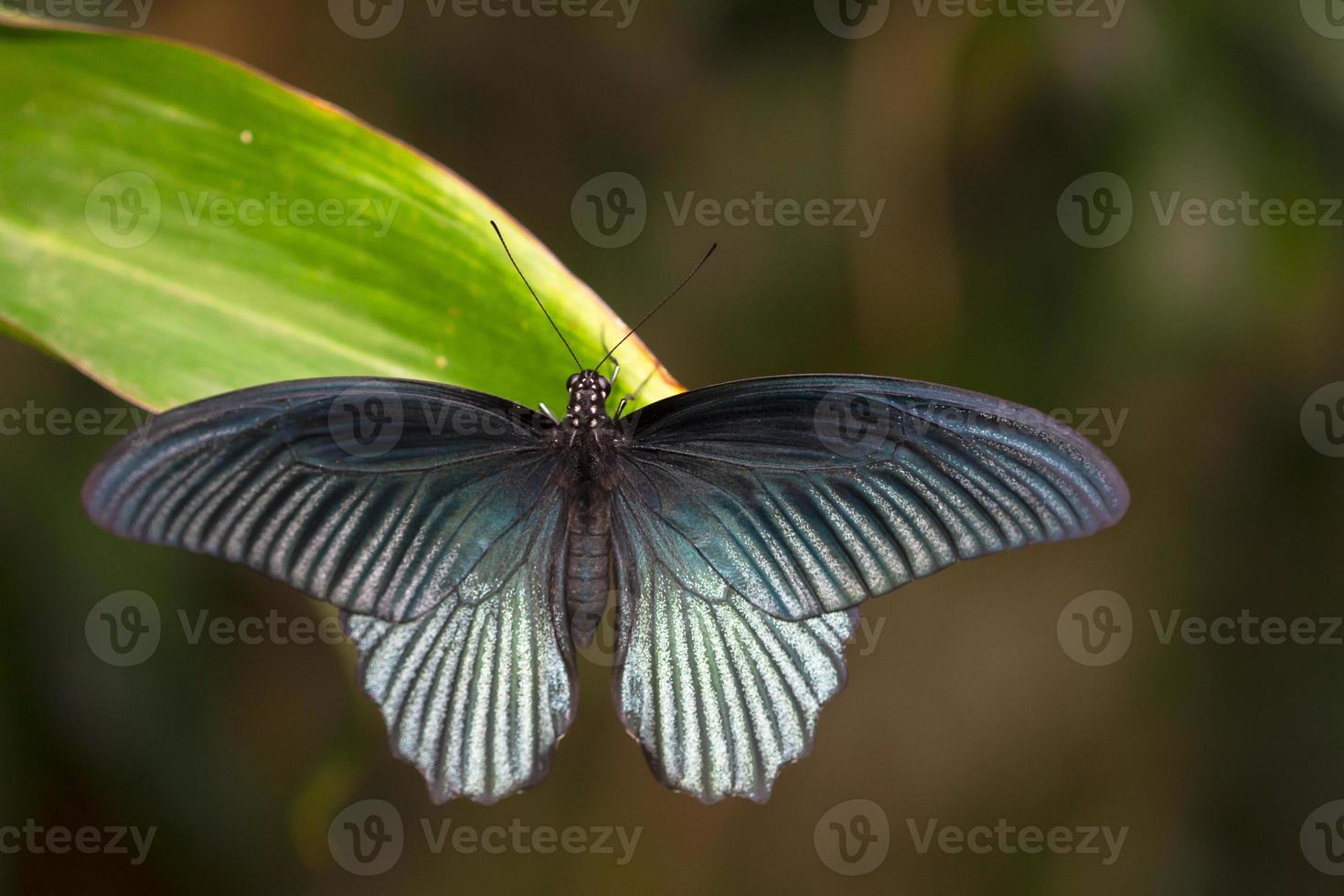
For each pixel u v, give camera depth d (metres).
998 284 0.70
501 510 0.59
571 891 0.76
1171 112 0.66
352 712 0.62
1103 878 0.74
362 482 0.58
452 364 0.59
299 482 0.57
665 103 0.73
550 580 0.59
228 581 0.69
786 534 0.59
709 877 0.76
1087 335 0.70
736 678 0.59
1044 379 0.71
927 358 0.71
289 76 0.72
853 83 0.69
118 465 0.56
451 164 0.74
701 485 0.59
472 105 0.74
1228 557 0.73
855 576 0.58
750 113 0.72
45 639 0.66
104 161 0.58
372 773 0.75
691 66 0.72
